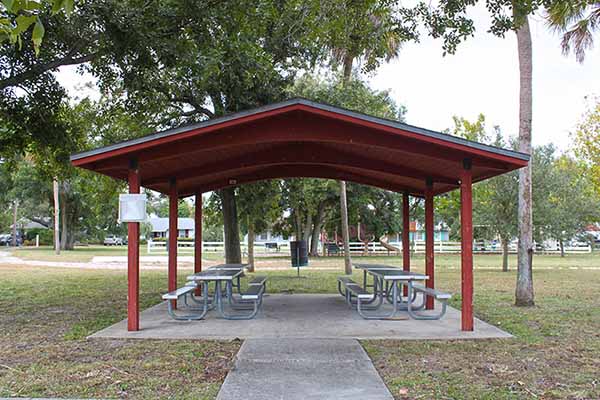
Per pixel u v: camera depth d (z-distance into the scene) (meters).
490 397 4.16
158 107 11.65
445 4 8.91
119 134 14.16
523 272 9.59
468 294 6.93
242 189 14.96
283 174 10.30
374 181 10.24
